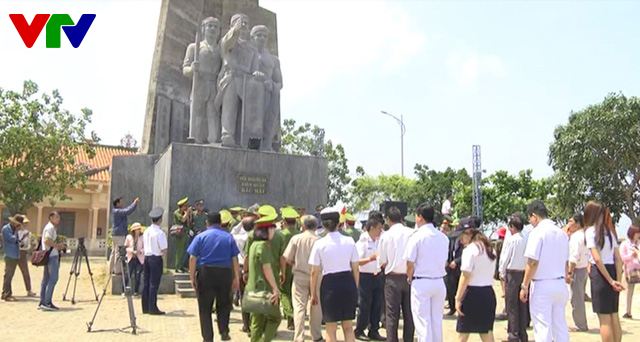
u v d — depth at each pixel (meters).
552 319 6.50
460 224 7.05
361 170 44.38
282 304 8.90
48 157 30.80
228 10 19.06
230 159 15.09
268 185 15.45
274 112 17.06
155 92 17.53
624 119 28.08
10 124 30.02
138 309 11.12
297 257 7.99
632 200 29.89
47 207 38.28
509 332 8.73
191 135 16.28
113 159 17.16
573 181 29.58
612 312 6.95
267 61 17.09
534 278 6.53
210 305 7.66
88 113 31.98
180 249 13.34
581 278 9.88
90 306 11.48
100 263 24.88
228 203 14.86
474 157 35.00
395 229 7.52
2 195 30.50
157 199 16.17
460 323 6.71
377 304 8.92
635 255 11.78
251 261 6.93
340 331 9.38
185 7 18.41
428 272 6.66
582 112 29.66
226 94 16.08
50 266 11.10
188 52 16.91
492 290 6.76
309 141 38.66
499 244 11.59
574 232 10.23
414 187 42.66
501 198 37.28
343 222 10.23
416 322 6.61
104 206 38.12
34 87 30.66
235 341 8.18
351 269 6.89
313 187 16.05
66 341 8.11
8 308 11.23
